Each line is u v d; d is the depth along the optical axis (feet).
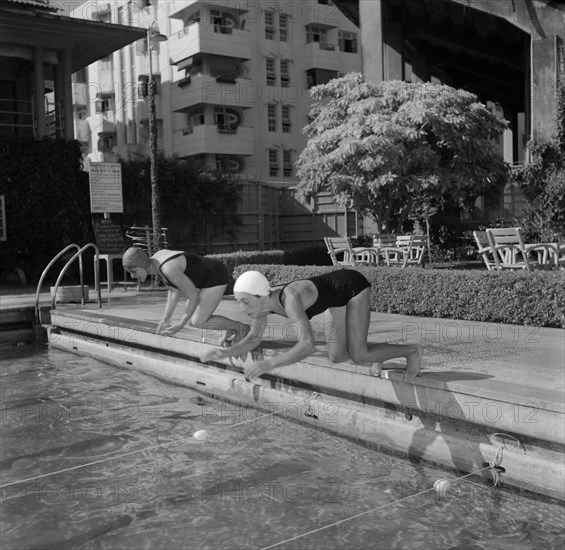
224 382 18.93
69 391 20.40
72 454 14.23
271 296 12.42
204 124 104.01
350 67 117.91
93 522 10.81
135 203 63.41
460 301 23.86
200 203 67.21
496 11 53.67
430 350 17.60
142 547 9.94
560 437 10.97
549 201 52.11
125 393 20.07
